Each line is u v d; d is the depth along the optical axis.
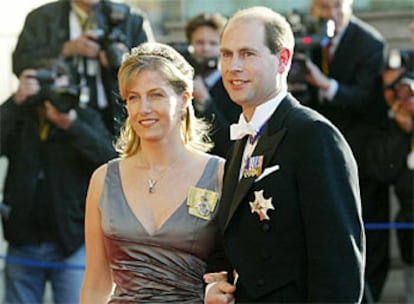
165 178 8.31
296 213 7.11
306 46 12.45
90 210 8.43
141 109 8.16
